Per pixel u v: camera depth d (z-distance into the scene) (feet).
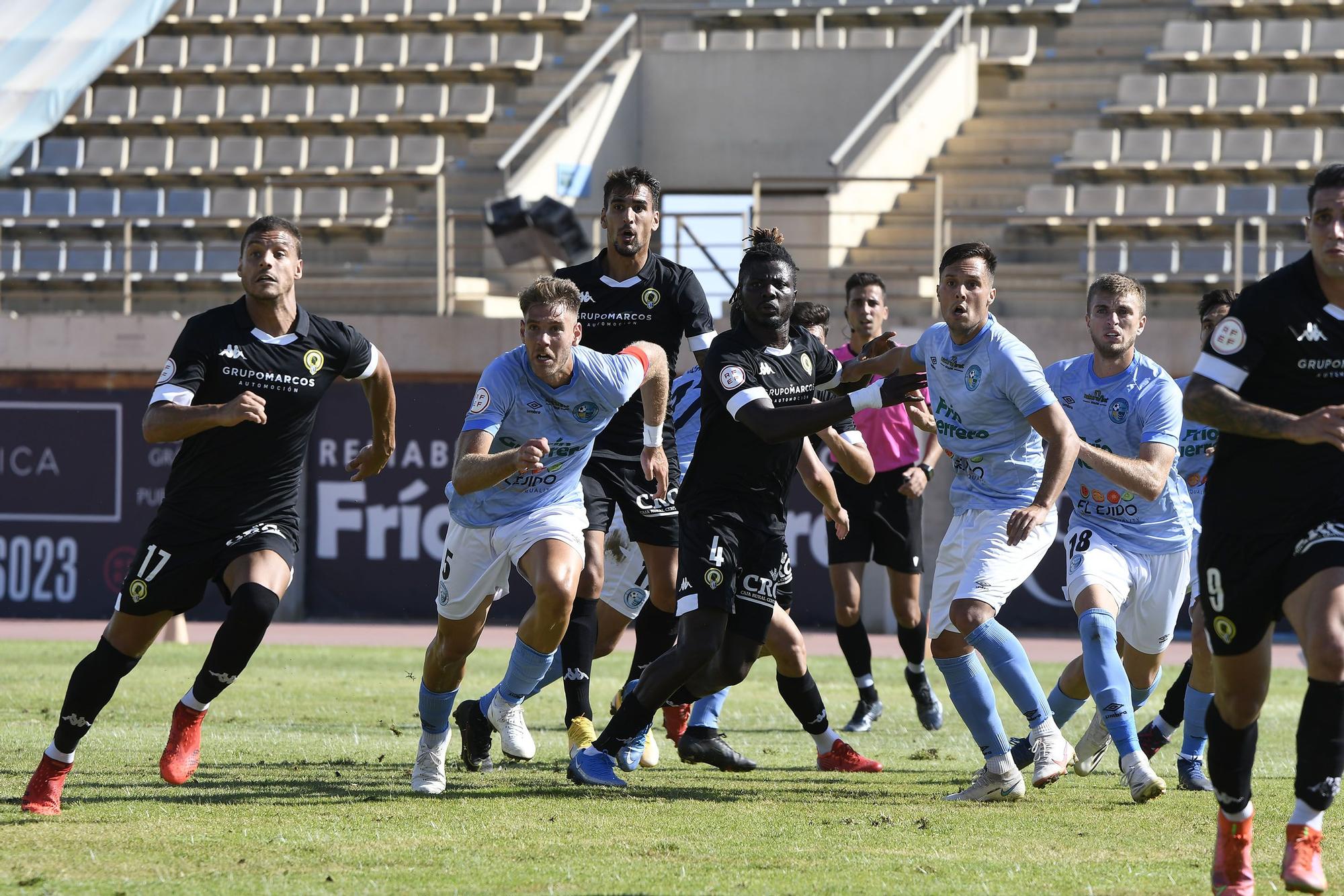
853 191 196.65
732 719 85.71
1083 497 60.39
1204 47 217.97
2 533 156.35
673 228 173.99
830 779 61.93
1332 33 214.07
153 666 111.96
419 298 186.80
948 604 57.00
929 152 214.48
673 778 61.46
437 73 233.35
